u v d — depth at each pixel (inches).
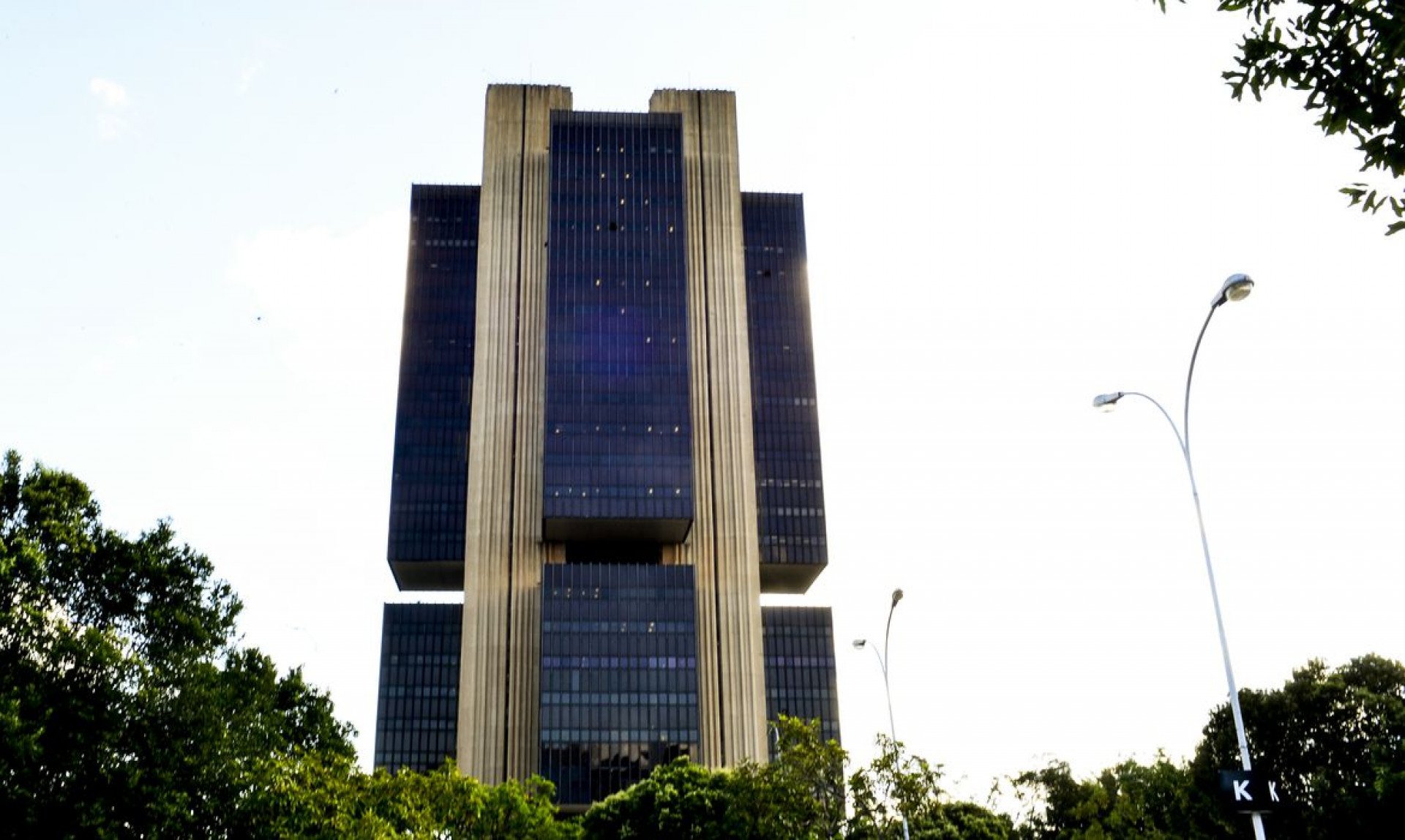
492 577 6747.1
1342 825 2522.1
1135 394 1466.5
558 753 6314.0
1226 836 2861.7
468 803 2760.8
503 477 6948.8
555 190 7445.9
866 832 2436.0
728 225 7741.1
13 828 1339.8
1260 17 366.0
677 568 6766.7
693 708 6476.4
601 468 6820.9
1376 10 346.3
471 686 6510.8
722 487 7111.2
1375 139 352.8
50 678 1472.7
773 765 2610.7
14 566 1512.1
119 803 1437.0
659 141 7682.1
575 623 6584.6
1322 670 2984.7
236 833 1573.6
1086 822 4030.5
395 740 7790.4
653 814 4042.8
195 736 1562.5
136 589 1683.1
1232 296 1266.0
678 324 7229.3
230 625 1808.6
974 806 4308.6
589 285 7244.1
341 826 1820.9
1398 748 2409.0
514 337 7258.9
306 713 1998.0
